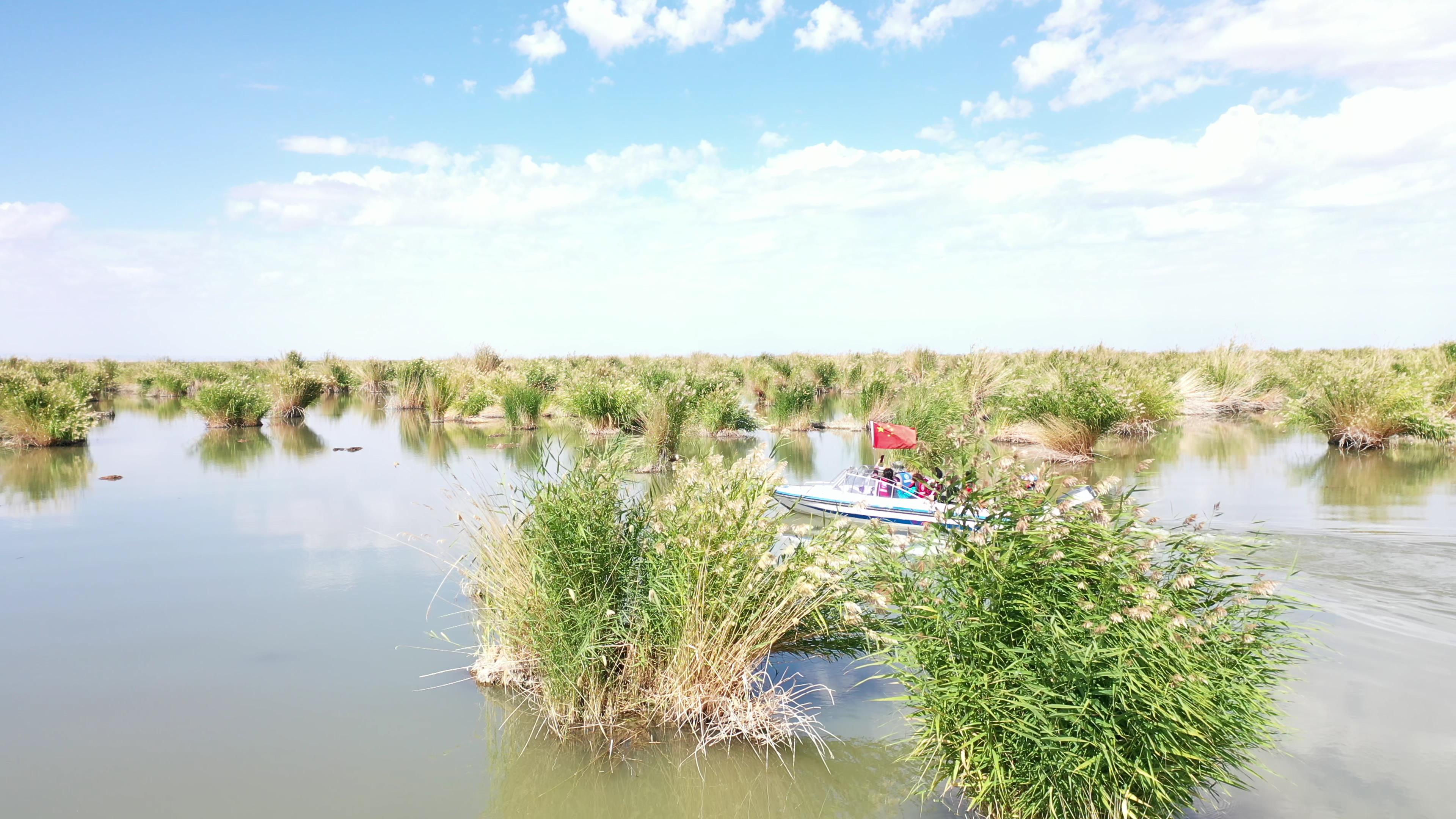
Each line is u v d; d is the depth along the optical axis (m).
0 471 16.52
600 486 6.79
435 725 5.97
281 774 5.33
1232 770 5.10
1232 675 4.62
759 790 5.12
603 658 5.94
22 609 8.39
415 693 6.47
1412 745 5.29
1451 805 4.66
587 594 6.11
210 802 5.01
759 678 6.59
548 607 6.07
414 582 9.23
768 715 5.84
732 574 5.97
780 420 24.00
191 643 7.47
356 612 8.27
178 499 13.68
